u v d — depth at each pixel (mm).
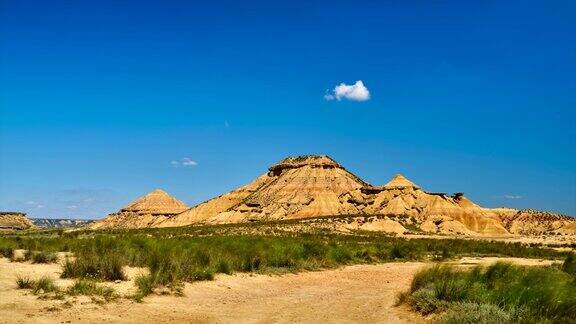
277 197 149000
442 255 50000
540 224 146875
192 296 20125
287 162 172750
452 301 17109
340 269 34812
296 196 147875
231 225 113188
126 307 16875
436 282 18875
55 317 14680
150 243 32281
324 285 26469
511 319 14500
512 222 149750
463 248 62469
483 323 14375
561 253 61438
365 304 20078
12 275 22484
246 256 30078
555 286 16234
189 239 45562
